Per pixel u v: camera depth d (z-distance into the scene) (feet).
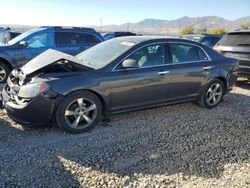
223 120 18.93
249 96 25.62
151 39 18.07
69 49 29.86
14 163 12.50
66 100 15.01
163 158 13.55
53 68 15.64
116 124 17.40
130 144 14.82
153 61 17.76
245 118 19.51
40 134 15.47
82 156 13.38
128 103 17.03
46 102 14.62
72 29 30.55
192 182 11.75
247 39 27.78
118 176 11.91
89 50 19.39
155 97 18.01
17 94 15.23
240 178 12.14
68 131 15.52
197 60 19.92
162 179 11.86
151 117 18.86
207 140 15.71
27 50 28.40
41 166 12.38
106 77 15.90
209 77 20.29
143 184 11.47
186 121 18.44
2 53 27.37
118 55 16.72
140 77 16.98
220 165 13.10
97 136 15.58
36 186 11.02
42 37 29.17
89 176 11.82
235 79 22.35
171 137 15.90
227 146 15.07
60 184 11.20
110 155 13.60
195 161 13.38
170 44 18.65
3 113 18.22
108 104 16.31
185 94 19.47
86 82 15.33
